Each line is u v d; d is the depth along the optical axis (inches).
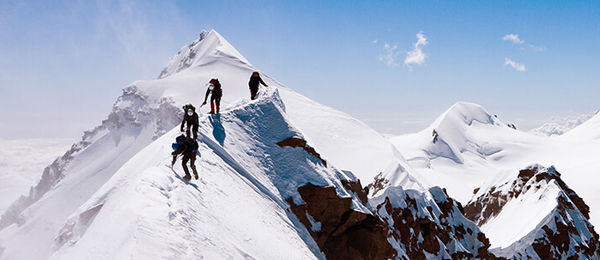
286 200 1053.2
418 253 1743.4
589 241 2733.8
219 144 1019.9
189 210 585.3
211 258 500.4
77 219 794.2
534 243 2490.2
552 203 2758.4
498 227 3166.8
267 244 735.1
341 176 1263.5
